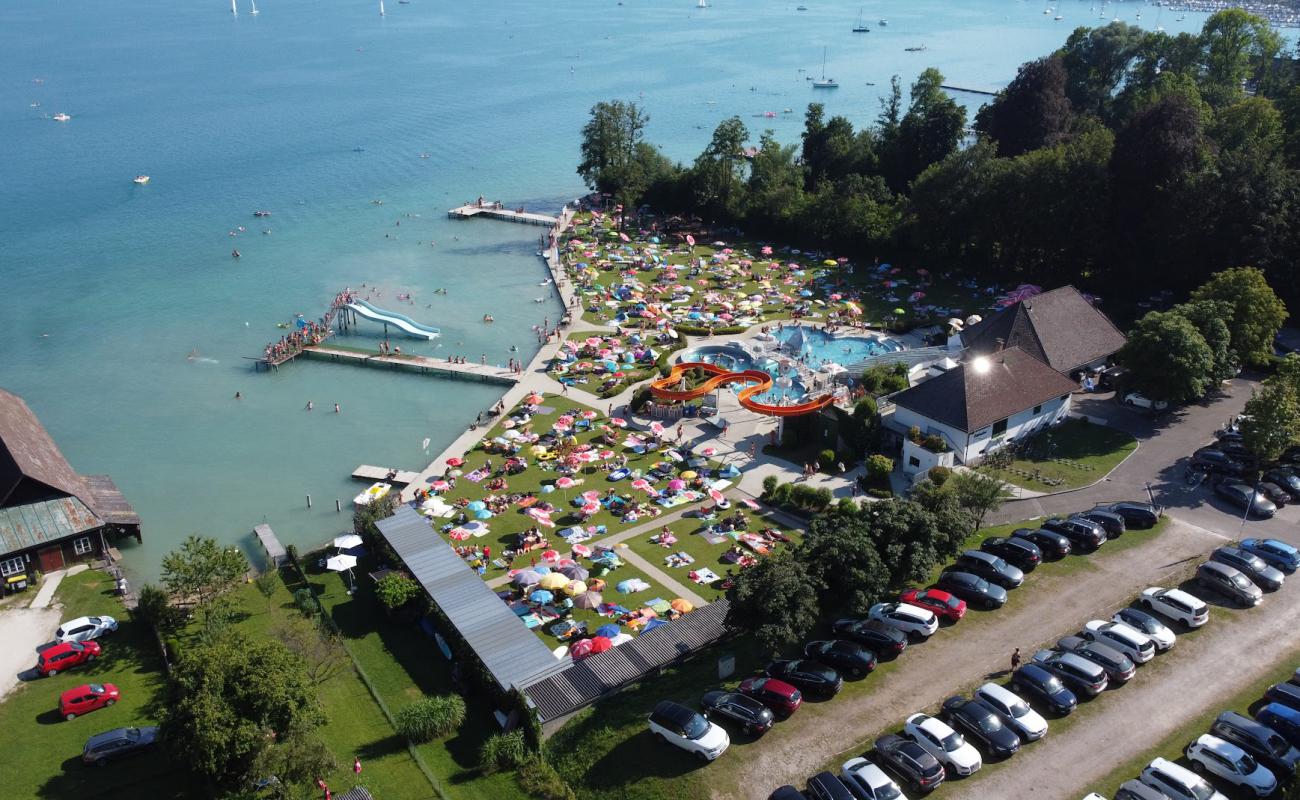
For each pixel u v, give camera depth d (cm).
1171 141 12450
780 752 5259
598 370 12125
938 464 8600
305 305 14988
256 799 5044
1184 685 5706
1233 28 18288
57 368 12700
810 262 16600
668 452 9688
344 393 12038
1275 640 6075
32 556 7981
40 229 18938
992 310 13600
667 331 13088
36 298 15212
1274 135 14000
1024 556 6981
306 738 5222
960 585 6631
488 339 13638
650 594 7394
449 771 5584
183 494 9675
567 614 7200
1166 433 9394
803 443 9894
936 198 14962
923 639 6209
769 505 8750
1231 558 6794
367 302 15150
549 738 5797
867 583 6116
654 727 5409
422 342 13562
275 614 7400
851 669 5838
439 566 7519
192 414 11456
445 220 19888
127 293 15462
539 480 9412
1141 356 9512
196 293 15500
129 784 5575
